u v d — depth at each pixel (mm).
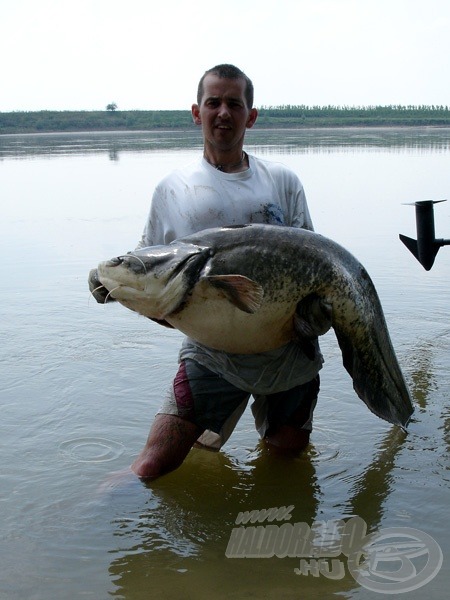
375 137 45500
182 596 3010
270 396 4227
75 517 3621
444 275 8414
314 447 4449
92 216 13547
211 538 3457
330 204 14445
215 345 3822
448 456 4270
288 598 2984
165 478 4047
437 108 95312
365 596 2988
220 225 4012
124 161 26156
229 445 4520
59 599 2986
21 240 11125
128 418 4805
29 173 22625
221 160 4027
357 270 3936
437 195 15523
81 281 8469
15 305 7438
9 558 3266
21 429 4629
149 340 6312
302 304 3762
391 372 4305
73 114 83375
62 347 6129
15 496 3812
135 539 3438
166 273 3572
